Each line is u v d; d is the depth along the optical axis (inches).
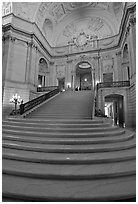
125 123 515.2
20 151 143.3
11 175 106.9
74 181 99.0
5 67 561.0
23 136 181.3
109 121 251.3
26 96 607.5
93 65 807.7
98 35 845.8
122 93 531.5
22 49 631.2
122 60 696.4
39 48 744.3
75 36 898.1
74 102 397.7
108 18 812.6
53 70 903.1
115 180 100.5
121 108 653.9
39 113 335.3
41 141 161.6
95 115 305.4
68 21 914.1
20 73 609.6
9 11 606.2
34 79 683.4
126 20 538.3
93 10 849.5
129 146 155.4
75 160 121.5
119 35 700.7
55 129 193.3
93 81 790.5
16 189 88.4
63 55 892.0
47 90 679.7
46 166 115.6
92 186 92.6
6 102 540.4
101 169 109.7
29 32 650.2
